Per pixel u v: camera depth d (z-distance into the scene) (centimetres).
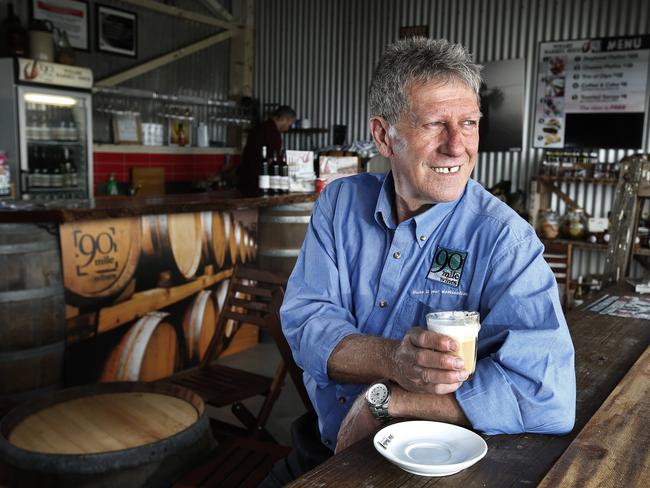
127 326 368
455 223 141
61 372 336
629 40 589
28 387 323
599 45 605
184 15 745
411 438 113
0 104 523
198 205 393
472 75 132
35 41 541
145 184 705
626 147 601
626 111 598
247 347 468
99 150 661
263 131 636
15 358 316
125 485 185
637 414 126
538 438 118
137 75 706
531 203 591
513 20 652
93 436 199
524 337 120
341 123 788
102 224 348
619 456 107
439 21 702
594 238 550
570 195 622
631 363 168
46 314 323
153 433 202
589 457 107
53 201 381
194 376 292
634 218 293
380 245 151
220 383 283
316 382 141
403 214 147
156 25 728
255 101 831
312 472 105
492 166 675
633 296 249
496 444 115
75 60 578
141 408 221
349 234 154
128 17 694
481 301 136
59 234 327
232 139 818
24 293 314
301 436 178
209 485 188
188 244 401
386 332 146
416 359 113
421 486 101
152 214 364
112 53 682
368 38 757
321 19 788
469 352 112
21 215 309
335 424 145
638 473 101
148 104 722
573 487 97
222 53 817
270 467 199
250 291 299
